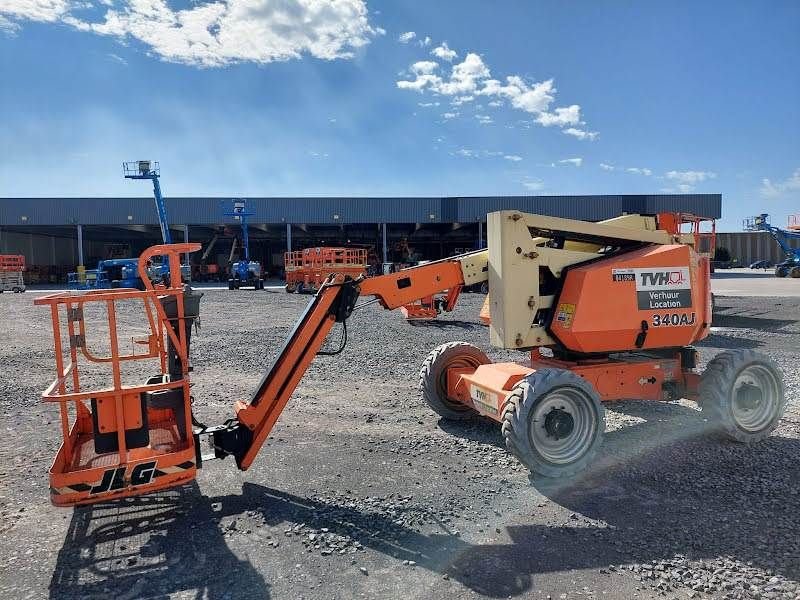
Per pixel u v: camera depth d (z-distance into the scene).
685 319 5.68
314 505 4.45
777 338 12.59
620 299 5.39
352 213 51.72
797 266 42.84
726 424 5.55
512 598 3.17
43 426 6.67
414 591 3.26
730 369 5.59
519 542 3.82
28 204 49.56
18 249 56.91
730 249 77.56
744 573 3.39
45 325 16.94
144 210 50.72
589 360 5.84
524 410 4.69
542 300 5.45
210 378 9.23
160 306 4.20
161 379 4.67
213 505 4.47
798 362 9.73
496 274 5.32
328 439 6.07
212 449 4.88
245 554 3.71
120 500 4.58
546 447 4.85
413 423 6.63
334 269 31.28
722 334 13.19
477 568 3.50
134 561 3.64
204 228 58.00
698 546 3.72
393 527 4.07
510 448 4.77
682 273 5.68
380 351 11.52
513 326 5.27
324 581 3.38
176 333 4.41
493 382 5.45
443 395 6.59
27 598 3.24
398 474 5.09
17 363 10.76
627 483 4.82
